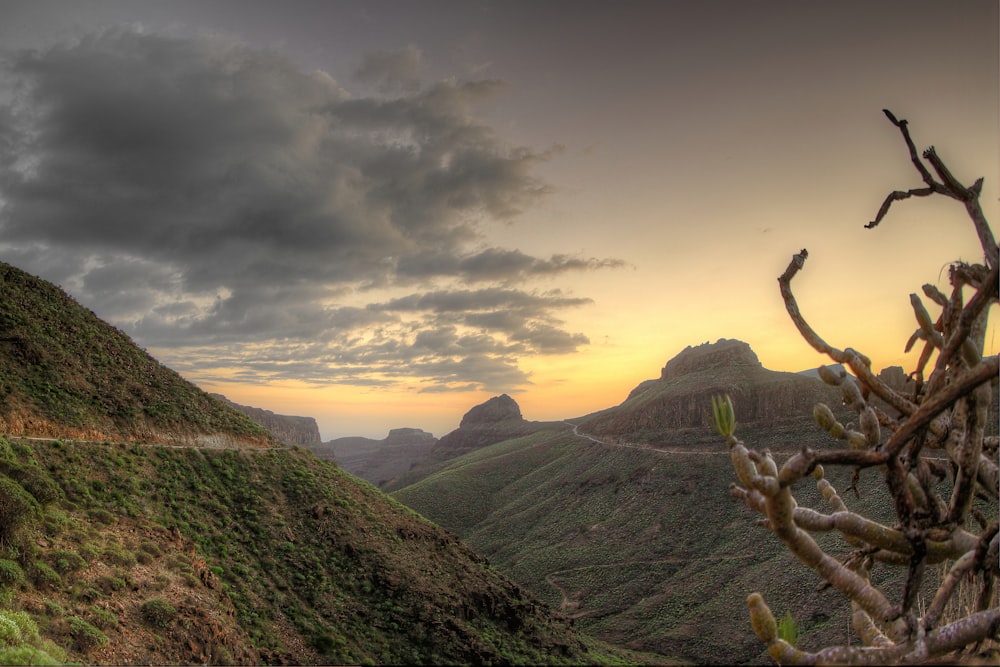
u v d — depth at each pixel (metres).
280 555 40.88
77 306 55.50
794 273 3.95
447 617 41.41
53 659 17.02
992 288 3.08
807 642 61.81
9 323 44.81
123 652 22.66
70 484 33.50
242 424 54.59
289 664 30.62
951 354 3.32
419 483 178.25
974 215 3.31
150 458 42.12
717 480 124.31
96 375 46.53
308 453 58.72
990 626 2.96
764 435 132.50
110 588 26.44
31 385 40.72
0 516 24.94
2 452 31.62
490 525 143.75
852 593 3.23
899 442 3.21
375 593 41.66
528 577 108.50
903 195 3.72
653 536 112.38
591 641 54.78
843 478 86.88
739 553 97.25
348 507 49.88
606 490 139.75
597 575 103.38
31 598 22.47
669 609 85.31
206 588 32.28
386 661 35.78
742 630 72.62
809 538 3.30
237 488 45.22
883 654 3.02
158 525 35.09
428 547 51.22
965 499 3.19
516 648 43.25
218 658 26.56
